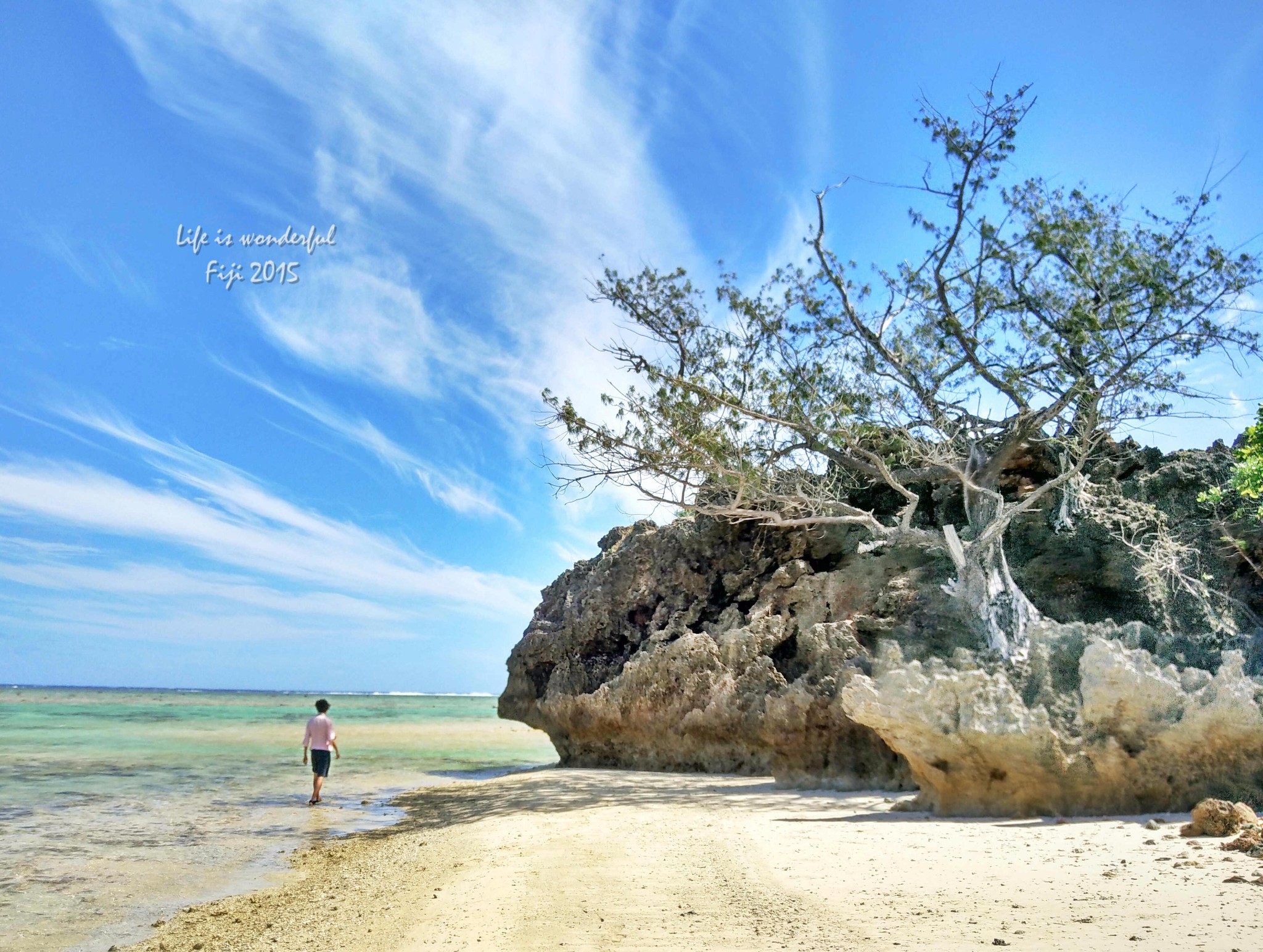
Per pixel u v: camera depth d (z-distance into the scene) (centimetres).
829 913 594
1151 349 1881
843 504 2006
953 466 1948
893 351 2092
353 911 788
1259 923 488
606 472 2077
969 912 569
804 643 2000
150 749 3064
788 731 1766
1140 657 1083
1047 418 1878
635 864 853
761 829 1031
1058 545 1992
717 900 666
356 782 2169
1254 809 948
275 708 8138
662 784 1825
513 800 1638
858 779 1655
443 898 768
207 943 723
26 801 1725
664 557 2611
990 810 1072
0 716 5662
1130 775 1012
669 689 2175
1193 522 1980
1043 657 1227
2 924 833
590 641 2638
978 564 1702
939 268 2031
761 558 2425
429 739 4153
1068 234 1911
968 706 1091
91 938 778
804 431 2031
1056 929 510
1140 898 571
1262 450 1795
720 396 2003
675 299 2116
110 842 1291
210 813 1595
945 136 2038
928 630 1809
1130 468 2217
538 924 624
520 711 2780
